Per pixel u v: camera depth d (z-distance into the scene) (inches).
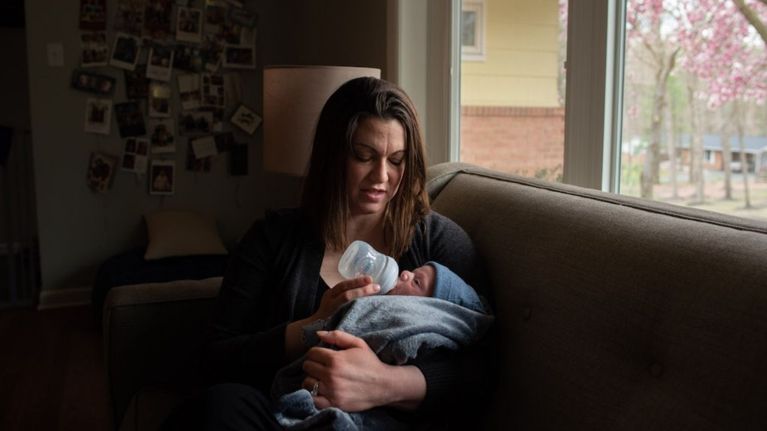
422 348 47.1
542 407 44.6
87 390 111.4
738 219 40.5
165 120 159.9
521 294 49.8
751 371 32.4
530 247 50.9
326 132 55.5
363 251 50.3
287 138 89.5
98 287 140.9
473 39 94.0
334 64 138.5
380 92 53.9
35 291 166.2
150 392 62.0
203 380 62.0
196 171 164.1
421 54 103.8
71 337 137.3
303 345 49.9
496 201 59.1
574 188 55.4
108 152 157.4
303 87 87.7
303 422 43.5
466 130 98.2
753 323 33.3
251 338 52.1
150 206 162.1
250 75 165.6
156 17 155.8
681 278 38.2
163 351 65.1
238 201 168.6
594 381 41.1
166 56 157.6
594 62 69.4
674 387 36.1
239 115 165.0
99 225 159.0
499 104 88.1
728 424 32.6
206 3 159.0
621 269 42.1
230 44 162.1
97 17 151.9
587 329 42.8
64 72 151.8
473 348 50.3
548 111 79.1
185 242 151.3
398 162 54.9
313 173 56.9
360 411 45.6
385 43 112.1
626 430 37.6
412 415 47.4
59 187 155.3
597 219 47.1
